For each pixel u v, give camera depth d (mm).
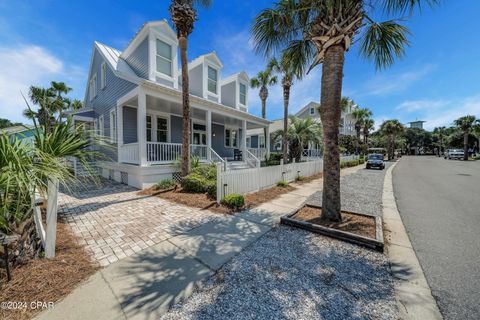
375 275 2465
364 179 10938
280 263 2715
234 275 2447
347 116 31578
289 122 15789
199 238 3502
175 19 6766
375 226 3734
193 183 6676
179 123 12172
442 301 2027
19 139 2295
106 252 2982
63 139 2561
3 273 2135
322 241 3391
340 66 3834
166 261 2756
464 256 2949
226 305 1954
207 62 11711
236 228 3959
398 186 8844
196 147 10617
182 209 5184
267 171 7945
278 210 5188
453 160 29688
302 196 6844
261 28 4504
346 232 3396
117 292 2123
